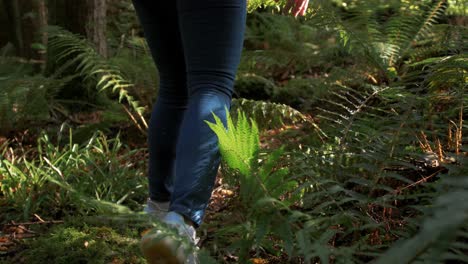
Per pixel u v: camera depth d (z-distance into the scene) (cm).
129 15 759
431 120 249
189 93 190
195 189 170
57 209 290
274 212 168
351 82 411
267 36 637
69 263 227
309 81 475
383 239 197
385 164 202
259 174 177
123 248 237
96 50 499
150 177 219
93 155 352
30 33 762
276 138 351
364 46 405
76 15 502
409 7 440
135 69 470
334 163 217
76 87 493
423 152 233
